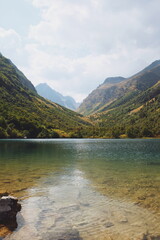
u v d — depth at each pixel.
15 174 22.91
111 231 9.52
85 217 11.08
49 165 30.72
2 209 10.38
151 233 9.34
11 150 59.00
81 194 15.44
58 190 16.53
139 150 63.91
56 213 11.59
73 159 39.00
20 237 8.76
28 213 11.52
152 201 13.80
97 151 59.69
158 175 23.23
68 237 8.88
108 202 13.59
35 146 80.19
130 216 11.27
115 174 23.80
